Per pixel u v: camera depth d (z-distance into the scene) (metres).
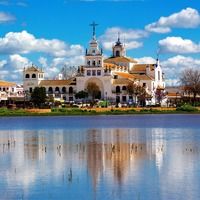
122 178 63.03
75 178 63.31
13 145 103.62
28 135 132.12
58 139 117.81
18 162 77.12
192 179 61.78
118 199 53.59
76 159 79.50
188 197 53.91
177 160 76.62
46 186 59.25
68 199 53.88
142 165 72.31
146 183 60.06
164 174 65.06
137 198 53.78
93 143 106.25
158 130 143.88
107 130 147.25
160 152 86.88
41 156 83.94
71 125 174.00
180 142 105.19
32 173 67.19
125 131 142.12
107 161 76.69
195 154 83.06
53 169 70.00
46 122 196.38
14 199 54.03
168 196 54.38
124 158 79.81
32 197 54.72
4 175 65.94
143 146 98.19
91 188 58.03
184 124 170.38
